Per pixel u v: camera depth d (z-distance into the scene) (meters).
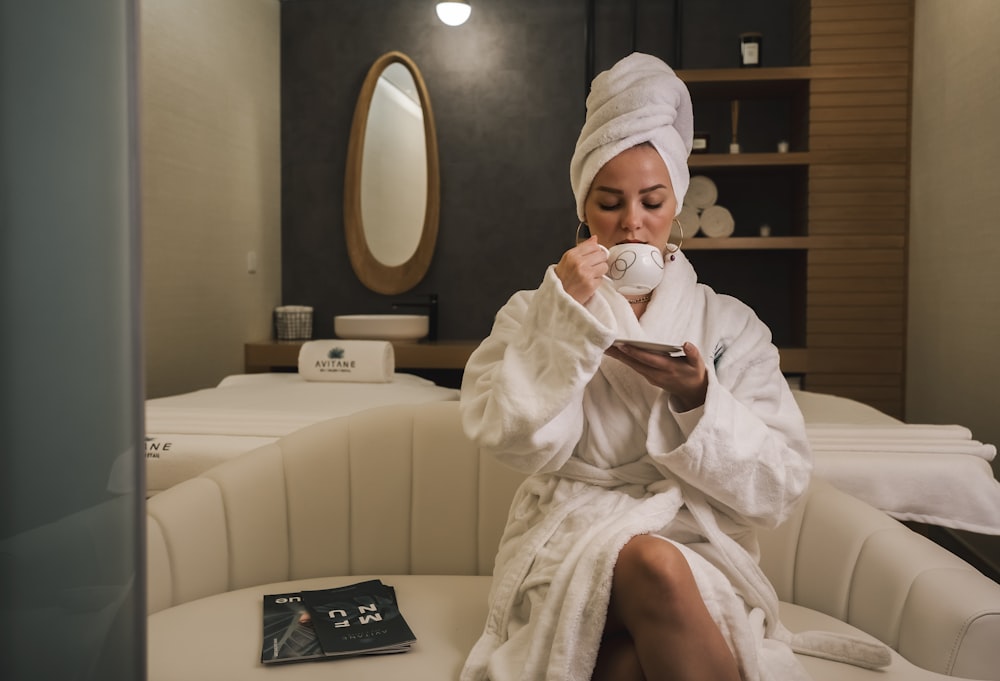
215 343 4.23
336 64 4.88
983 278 3.07
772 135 4.61
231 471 1.62
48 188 0.48
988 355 3.02
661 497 1.18
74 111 0.49
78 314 0.49
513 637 1.15
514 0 4.70
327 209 4.93
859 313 4.19
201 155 4.06
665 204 1.29
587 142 1.28
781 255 4.62
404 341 4.52
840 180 4.18
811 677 1.13
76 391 0.50
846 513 1.44
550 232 4.74
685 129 1.35
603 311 1.16
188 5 3.92
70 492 0.50
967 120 3.26
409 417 1.71
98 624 0.51
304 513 1.65
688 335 1.31
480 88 4.75
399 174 4.79
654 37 4.61
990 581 1.20
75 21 0.48
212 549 1.55
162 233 3.74
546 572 1.15
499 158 4.76
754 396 1.30
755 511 1.19
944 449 1.86
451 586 1.56
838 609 1.38
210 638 1.30
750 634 1.08
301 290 4.98
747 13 4.56
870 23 4.12
